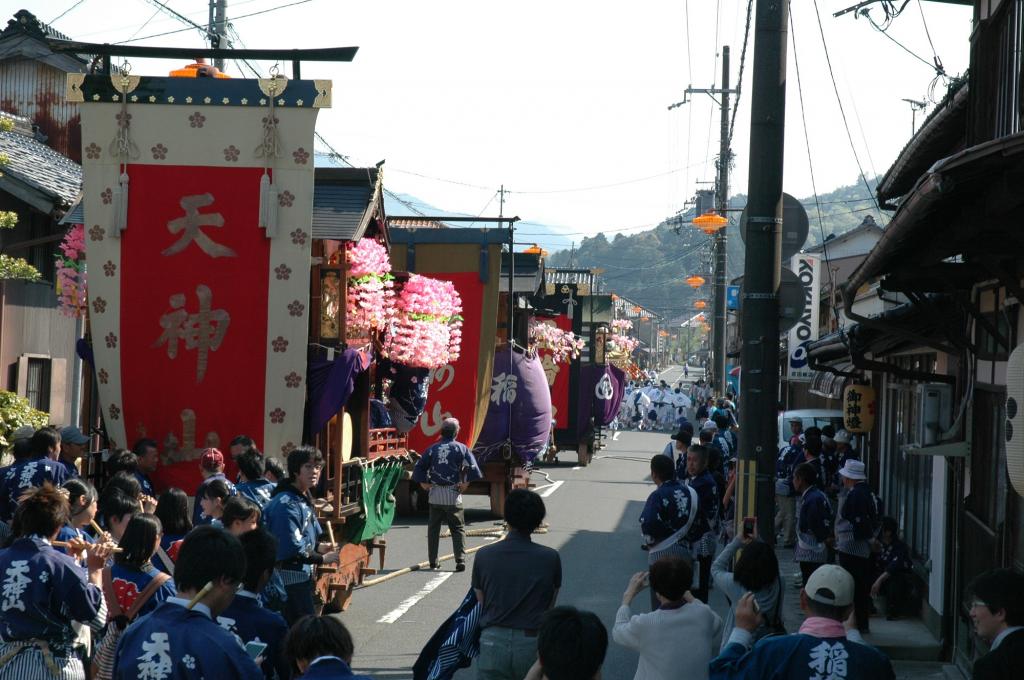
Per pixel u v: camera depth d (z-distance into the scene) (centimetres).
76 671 563
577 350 3022
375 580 1320
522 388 1984
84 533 652
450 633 643
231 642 427
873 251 863
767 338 812
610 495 2356
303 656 415
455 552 1408
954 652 1005
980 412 953
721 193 3475
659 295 14575
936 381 1088
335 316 1040
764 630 596
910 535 1279
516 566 620
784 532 1744
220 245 992
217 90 994
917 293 973
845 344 1171
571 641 413
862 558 1091
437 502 1403
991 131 882
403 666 918
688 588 555
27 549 551
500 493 1980
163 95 996
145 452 965
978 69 902
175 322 998
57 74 2472
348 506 1072
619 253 15038
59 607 550
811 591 446
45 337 1834
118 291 1001
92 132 998
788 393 3147
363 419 1140
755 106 820
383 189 1209
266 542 511
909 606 1195
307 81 989
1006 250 732
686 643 543
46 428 843
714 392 3528
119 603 577
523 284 2220
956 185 593
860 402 1484
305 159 988
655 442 4275
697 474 1006
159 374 1003
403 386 1310
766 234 816
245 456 853
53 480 807
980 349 952
